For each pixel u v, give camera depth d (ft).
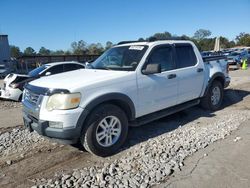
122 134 16.48
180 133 18.94
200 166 13.80
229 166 13.73
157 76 18.51
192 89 21.70
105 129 15.76
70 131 14.43
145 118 18.42
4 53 120.67
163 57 19.51
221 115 23.58
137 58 18.04
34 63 120.78
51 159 15.57
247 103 28.30
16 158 15.83
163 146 16.43
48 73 36.73
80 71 18.47
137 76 17.33
